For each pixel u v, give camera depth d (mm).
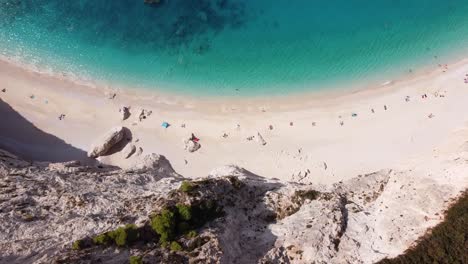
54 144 43375
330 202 33906
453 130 42281
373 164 41781
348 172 41688
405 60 47281
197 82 47156
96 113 45250
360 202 35562
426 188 33125
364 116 44688
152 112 45469
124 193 33469
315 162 42438
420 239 29641
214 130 44531
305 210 33344
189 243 28281
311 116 45094
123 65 47906
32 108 44906
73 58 48000
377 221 32281
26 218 29500
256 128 44500
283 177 41969
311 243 30375
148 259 26641
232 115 45438
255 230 32219
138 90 46844
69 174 36625
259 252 30328
